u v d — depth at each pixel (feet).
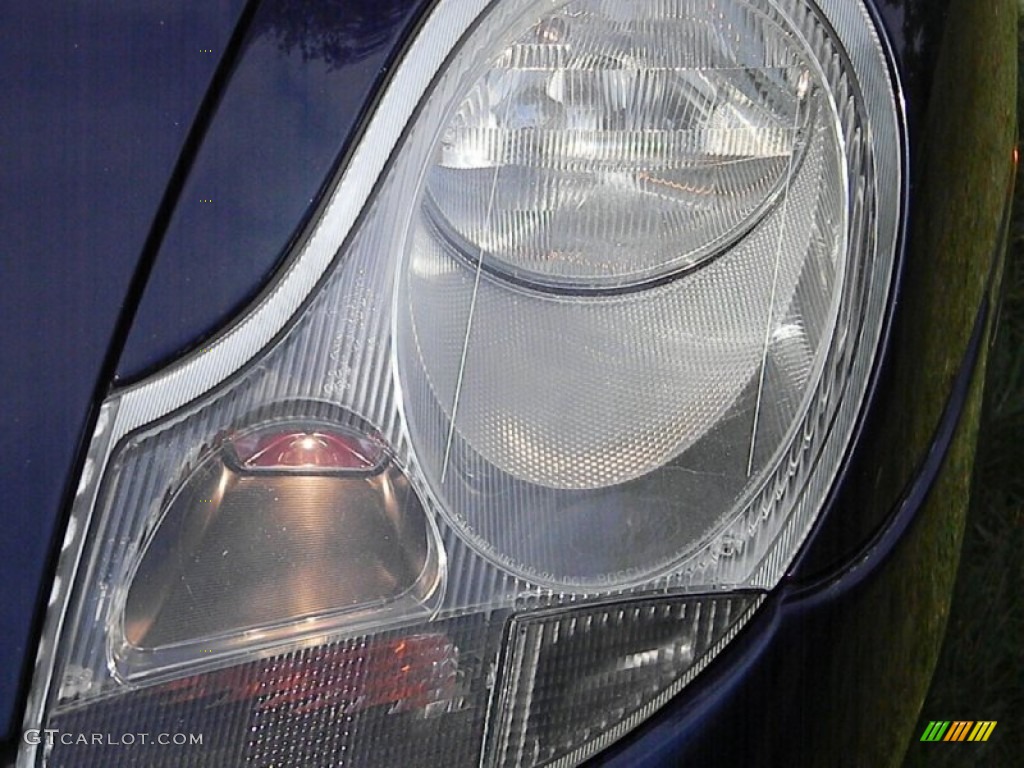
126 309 3.35
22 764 3.36
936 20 4.19
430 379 3.68
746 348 4.02
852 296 4.05
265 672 3.56
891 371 4.14
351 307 3.54
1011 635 7.23
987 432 6.66
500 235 3.80
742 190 3.98
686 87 3.83
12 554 3.32
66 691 3.38
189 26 3.38
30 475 3.32
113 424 3.35
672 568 3.95
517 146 3.75
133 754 3.46
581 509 3.87
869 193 4.04
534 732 3.83
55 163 3.33
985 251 4.78
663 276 3.96
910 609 4.52
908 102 4.08
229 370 3.44
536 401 3.84
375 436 3.60
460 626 3.74
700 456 3.98
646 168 3.87
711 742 3.97
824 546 4.11
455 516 3.71
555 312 3.88
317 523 3.57
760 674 4.03
